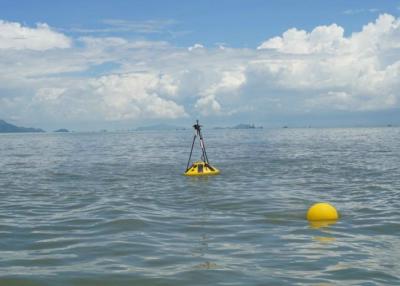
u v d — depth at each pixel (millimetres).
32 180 24781
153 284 7789
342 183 21516
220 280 7961
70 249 10133
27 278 8117
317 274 8273
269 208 15125
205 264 8938
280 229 12023
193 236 11305
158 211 14789
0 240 11055
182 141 93250
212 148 58781
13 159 42906
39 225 12797
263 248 10125
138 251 9922
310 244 10453
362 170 27422
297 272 8398
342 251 9844
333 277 8102
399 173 25422
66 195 18844
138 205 15977
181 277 8133
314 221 13016
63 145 81375
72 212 14820
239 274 8289
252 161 35531
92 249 10117
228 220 13266
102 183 22953
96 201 17031
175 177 25344
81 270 8578
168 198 17625
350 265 8812
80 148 66875
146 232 11758
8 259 9367
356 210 14539
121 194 18859
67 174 27859
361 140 79562
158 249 10086
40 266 8859
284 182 22297
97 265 8898
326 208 13172
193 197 17812
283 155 42531
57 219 13656
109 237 11258
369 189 19312
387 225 12289
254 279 8000
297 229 11992
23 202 17109
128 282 7902
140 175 26688
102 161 38781
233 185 21359
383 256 9438
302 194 18156
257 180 23297
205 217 13742
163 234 11539
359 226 12258
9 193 19703
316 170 27953
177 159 40031
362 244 10422
